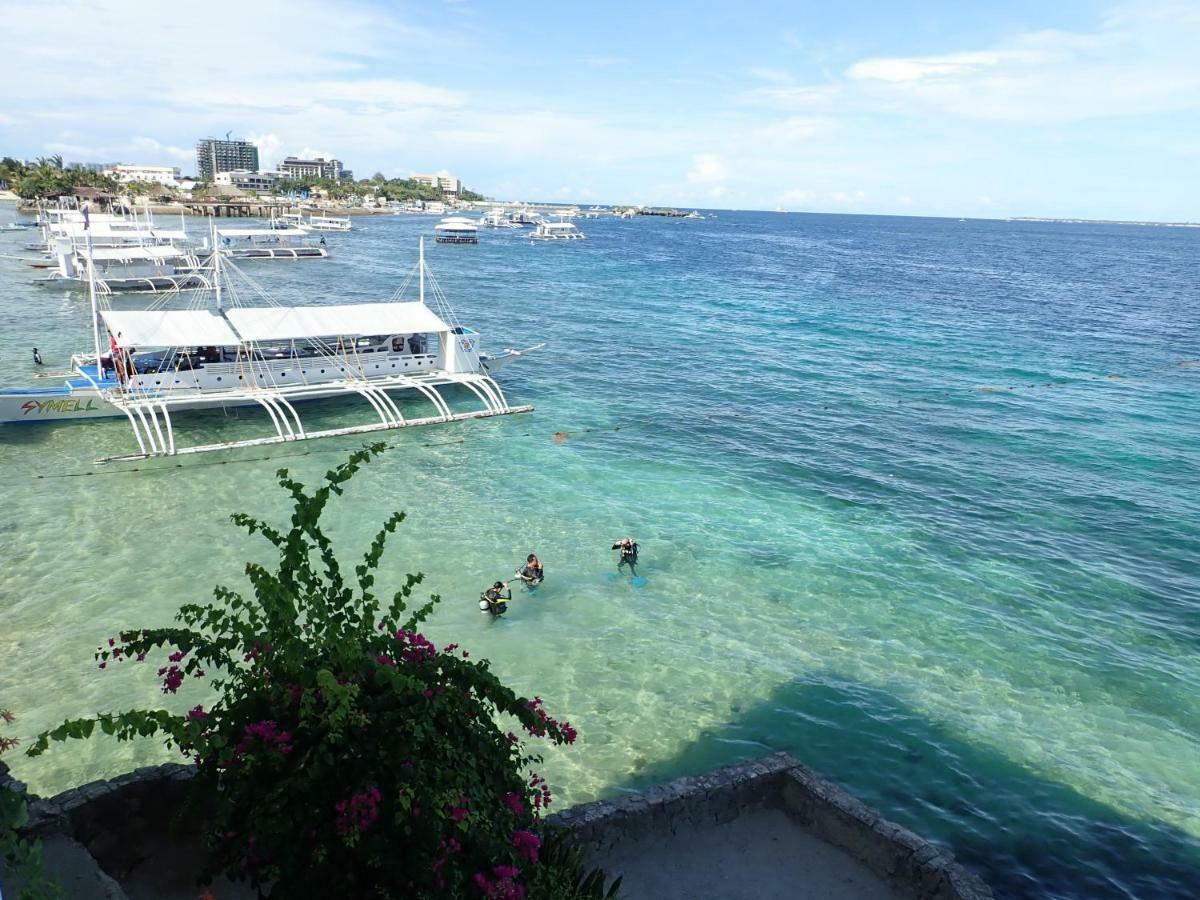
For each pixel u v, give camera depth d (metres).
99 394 37.50
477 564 25.86
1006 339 71.19
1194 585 26.22
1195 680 21.00
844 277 124.50
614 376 53.28
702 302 89.75
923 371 57.22
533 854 8.45
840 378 54.41
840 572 26.34
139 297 80.94
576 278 110.00
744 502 32.09
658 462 36.66
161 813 11.32
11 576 23.81
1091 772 17.45
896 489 34.06
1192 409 48.28
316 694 8.17
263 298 83.44
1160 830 15.88
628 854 12.27
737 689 19.92
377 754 7.84
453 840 7.85
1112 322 83.81
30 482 30.95
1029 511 32.03
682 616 23.28
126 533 27.05
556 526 29.11
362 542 27.08
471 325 70.12
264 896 8.35
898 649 22.02
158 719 7.93
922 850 11.73
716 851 12.49
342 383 42.22
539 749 17.39
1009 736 18.53
